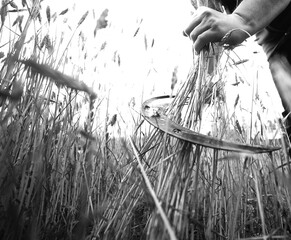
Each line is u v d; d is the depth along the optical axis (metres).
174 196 0.38
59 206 0.55
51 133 0.52
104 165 0.69
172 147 0.49
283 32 0.96
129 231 0.51
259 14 0.68
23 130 0.52
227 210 0.58
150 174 0.53
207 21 0.63
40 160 0.48
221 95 0.62
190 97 0.55
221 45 0.63
